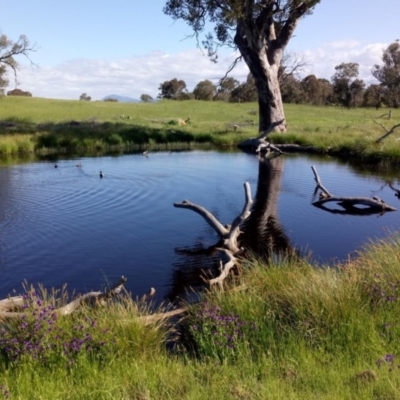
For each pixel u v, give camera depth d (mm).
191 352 5461
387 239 10344
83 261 9383
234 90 81562
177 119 38938
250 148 26828
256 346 5066
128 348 5125
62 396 4090
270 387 4055
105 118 40094
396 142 22109
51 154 24484
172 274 8773
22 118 38594
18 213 12727
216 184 16906
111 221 12125
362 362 4551
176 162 21812
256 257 9773
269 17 31688
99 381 4359
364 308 5602
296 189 16188
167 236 11000
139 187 16156
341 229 11719
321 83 83562
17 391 4172
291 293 5980
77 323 5426
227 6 29531
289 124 37156
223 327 5305
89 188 15852
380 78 75688
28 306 5711
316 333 5184
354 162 21688
